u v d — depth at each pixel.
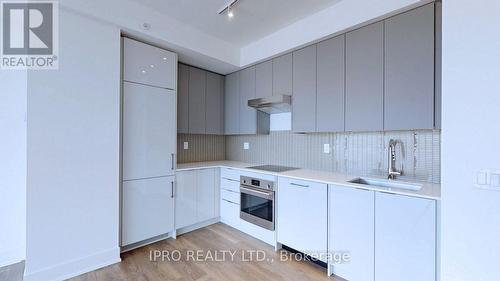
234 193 3.16
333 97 2.43
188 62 3.26
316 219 2.21
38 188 1.86
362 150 2.54
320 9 2.43
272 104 3.00
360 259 1.92
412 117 1.92
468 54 1.22
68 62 2.00
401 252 1.70
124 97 2.41
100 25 2.18
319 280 2.02
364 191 1.89
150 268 2.18
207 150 3.94
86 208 2.10
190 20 2.67
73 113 2.03
